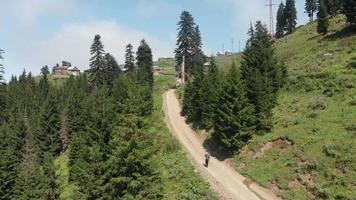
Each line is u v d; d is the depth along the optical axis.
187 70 101.75
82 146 47.16
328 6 107.56
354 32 73.44
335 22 89.25
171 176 43.56
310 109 48.91
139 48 103.62
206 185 40.81
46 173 44.84
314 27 102.12
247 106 48.53
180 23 101.75
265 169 41.62
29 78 123.94
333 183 34.56
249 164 44.28
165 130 63.62
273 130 47.53
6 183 48.53
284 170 39.62
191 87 71.12
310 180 36.47
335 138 39.88
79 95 85.88
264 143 45.59
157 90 101.50
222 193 39.00
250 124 48.19
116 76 95.31
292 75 61.94
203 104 61.12
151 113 70.44
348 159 35.88
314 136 41.84
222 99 48.56
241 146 47.59
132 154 35.56
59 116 69.12
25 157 61.06
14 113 81.31
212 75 66.31
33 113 80.06
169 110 78.88
